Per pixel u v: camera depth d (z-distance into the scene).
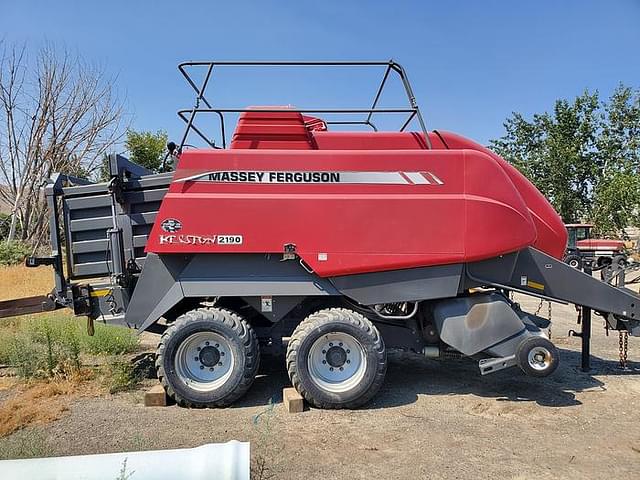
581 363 6.54
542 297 5.54
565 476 3.66
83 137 27.25
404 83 5.48
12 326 8.44
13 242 23.20
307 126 5.98
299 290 5.10
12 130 26.00
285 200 4.98
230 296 5.16
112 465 2.45
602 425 4.64
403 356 7.11
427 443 4.22
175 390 4.94
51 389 5.46
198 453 2.49
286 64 5.50
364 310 5.45
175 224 4.97
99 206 5.54
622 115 40.47
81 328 7.21
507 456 3.99
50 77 26.27
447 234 5.05
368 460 3.90
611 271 6.38
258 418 4.75
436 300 5.29
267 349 5.89
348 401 4.93
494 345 5.14
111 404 5.12
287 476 3.62
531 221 5.28
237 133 5.32
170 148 5.66
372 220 5.01
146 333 8.76
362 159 5.05
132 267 5.50
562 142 39.97
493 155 5.75
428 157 5.10
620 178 33.31
